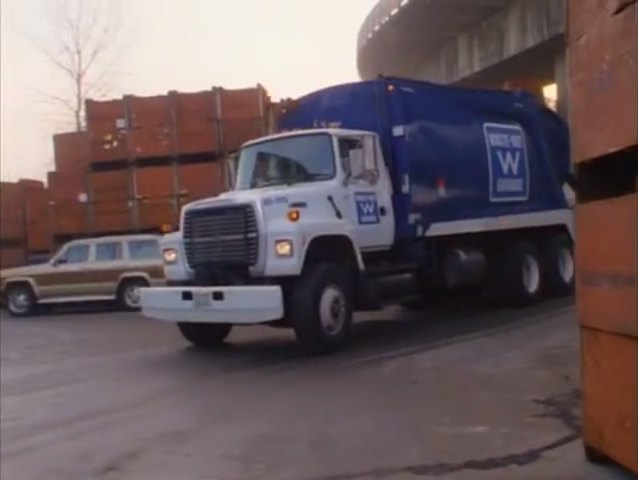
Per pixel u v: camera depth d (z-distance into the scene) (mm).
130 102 20281
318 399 8117
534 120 14258
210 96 20062
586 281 3547
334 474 5809
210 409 8062
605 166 3516
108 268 18766
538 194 14258
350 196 11156
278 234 10281
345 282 10898
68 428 7738
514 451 6027
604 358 3393
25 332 15906
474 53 18625
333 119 12383
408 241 12008
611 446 3340
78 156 20734
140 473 6180
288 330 13297
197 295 10586
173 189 20125
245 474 5953
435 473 5676
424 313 14023
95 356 12156
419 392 8102
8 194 22234
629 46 3047
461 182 12750
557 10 15234
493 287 13812
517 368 8883
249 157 11758
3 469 6543
